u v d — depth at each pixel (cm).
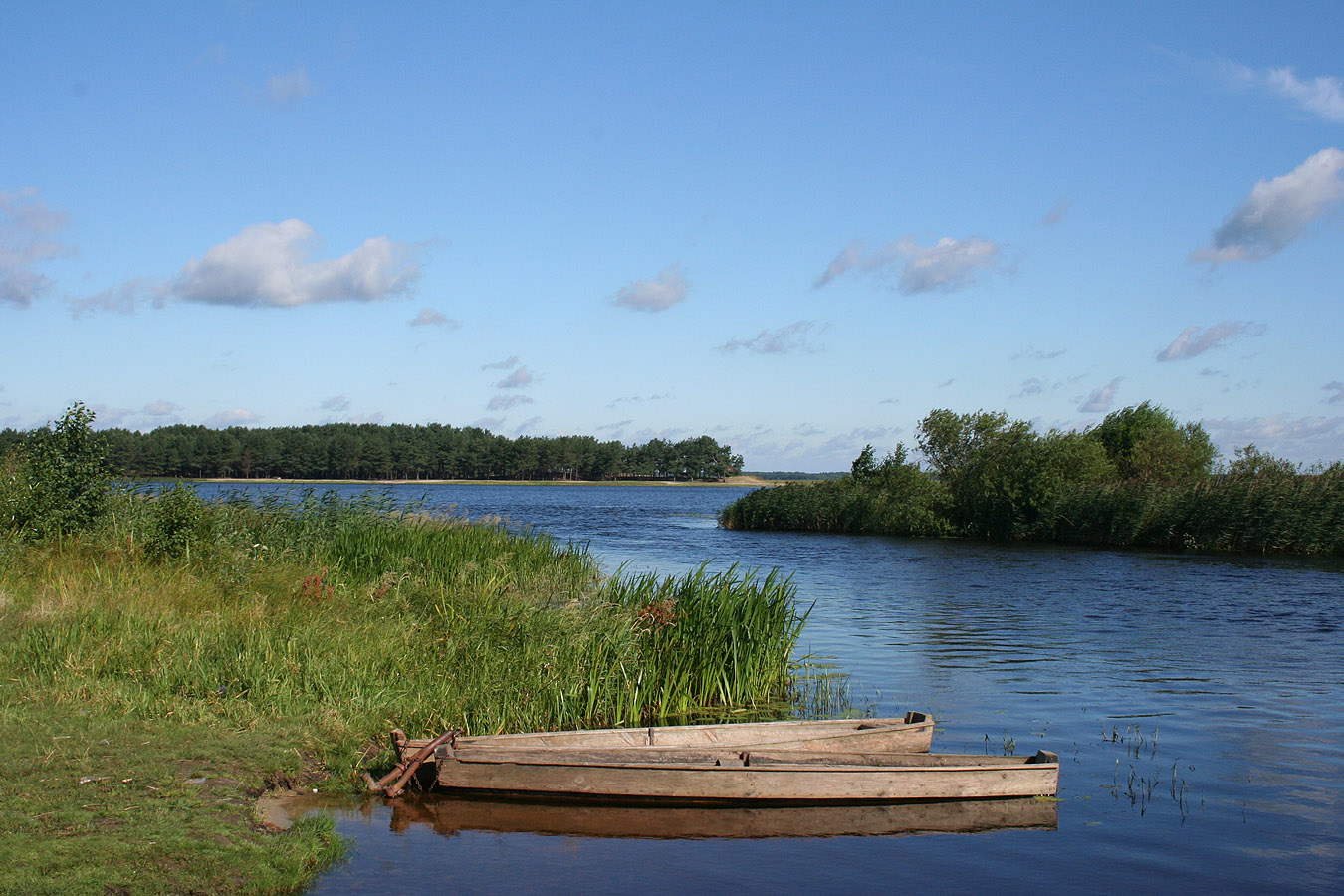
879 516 5497
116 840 715
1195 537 4278
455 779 948
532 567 2059
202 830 759
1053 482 4925
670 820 911
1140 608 2486
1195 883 804
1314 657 1825
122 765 867
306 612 1484
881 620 2281
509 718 1159
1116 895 777
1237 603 2584
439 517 2528
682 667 1404
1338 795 1033
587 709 1222
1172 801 1007
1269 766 1139
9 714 959
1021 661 1772
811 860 831
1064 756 1172
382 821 877
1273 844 893
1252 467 4547
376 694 1150
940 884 791
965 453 5541
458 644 1347
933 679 1611
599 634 1377
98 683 1068
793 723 1128
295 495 2389
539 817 906
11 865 655
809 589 2891
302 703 1097
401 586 1777
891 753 1047
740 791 945
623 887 759
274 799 889
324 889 724
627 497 13838
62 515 1892
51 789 792
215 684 1109
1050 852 866
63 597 1391
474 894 730
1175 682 1595
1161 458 5875
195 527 1875
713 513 8406
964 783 981
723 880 781
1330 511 3922
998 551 4294
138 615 1302
